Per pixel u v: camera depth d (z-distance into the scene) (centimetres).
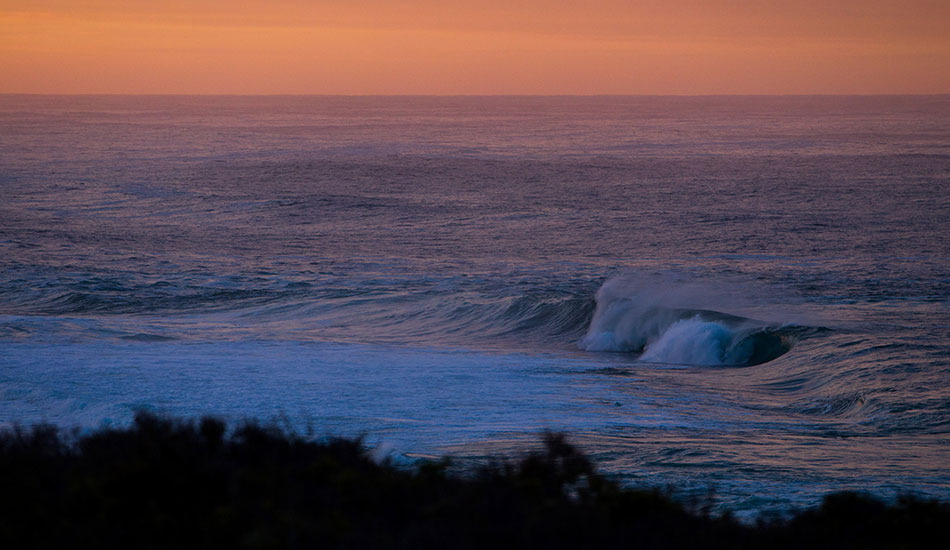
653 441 4125
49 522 1201
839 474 3450
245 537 1163
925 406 5231
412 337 9556
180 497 1275
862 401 5547
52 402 4781
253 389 5378
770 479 3328
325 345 8212
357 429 4312
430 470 1519
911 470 3584
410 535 1210
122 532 1180
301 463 1559
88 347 7206
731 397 6122
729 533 1404
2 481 1316
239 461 1523
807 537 1435
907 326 9375
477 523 1273
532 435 4184
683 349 8288
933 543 1471
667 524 1362
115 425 4222
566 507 1331
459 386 5906
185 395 5078
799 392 6322
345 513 1307
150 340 8050
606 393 5950
